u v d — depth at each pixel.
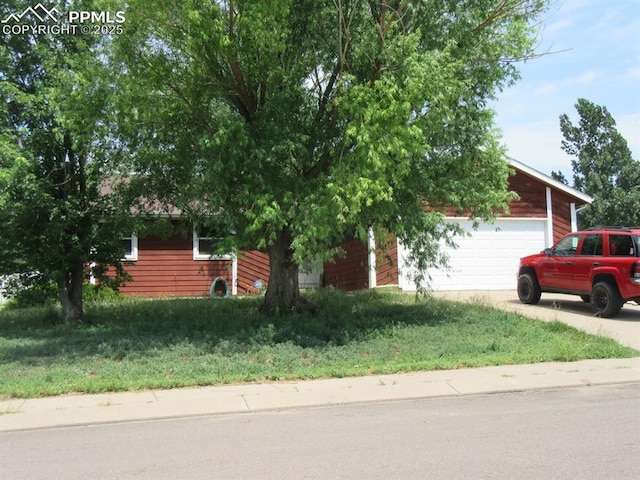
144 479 4.75
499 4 11.20
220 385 8.34
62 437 6.05
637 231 13.00
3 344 10.74
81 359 9.58
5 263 12.75
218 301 16.45
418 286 14.07
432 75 9.66
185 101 10.62
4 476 4.87
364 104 9.71
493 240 20.09
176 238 19.81
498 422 6.34
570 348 10.27
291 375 8.70
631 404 7.09
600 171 35.94
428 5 11.08
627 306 15.29
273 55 10.33
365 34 10.62
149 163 12.48
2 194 10.90
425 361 9.55
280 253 13.13
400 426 6.24
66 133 12.06
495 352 10.23
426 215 12.07
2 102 11.72
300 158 11.01
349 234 12.27
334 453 5.33
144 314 14.00
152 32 10.10
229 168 9.88
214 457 5.29
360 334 11.37
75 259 12.91
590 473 4.68
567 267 14.40
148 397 7.66
